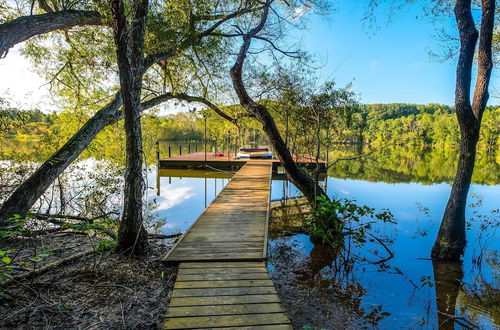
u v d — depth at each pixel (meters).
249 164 13.86
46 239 4.06
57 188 6.21
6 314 2.14
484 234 5.27
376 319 2.77
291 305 2.95
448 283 3.52
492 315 2.88
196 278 2.81
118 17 2.98
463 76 4.00
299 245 4.81
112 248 3.47
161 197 9.14
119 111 5.67
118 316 2.25
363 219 6.28
